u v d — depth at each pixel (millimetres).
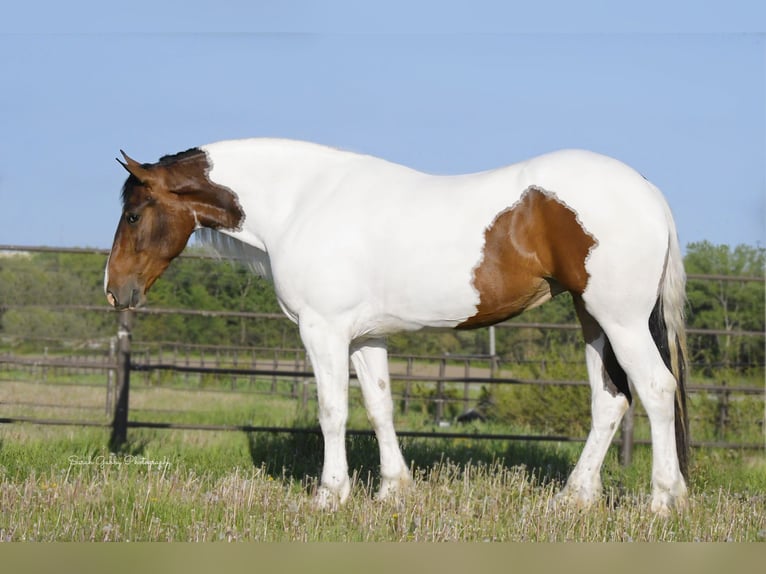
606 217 7117
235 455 11156
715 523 7312
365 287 7727
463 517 7305
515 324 12016
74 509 7465
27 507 7438
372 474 9930
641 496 7773
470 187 7570
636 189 7188
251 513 7605
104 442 11602
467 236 7438
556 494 8148
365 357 8438
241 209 8414
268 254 8391
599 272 7188
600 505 7703
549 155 7496
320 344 7797
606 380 7973
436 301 7590
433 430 15359
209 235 8852
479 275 7441
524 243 7371
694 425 15406
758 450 12539
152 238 8508
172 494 8125
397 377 12055
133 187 8484
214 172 8414
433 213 7543
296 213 8102
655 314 7418
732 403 15508
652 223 7141
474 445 12641
